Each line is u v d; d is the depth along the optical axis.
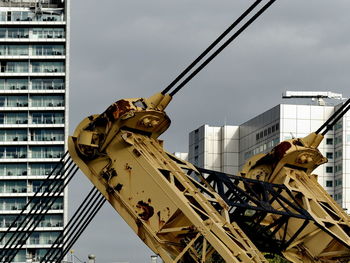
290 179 77.75
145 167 65.00
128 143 65.62
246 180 73.94
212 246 62.69
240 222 74.75
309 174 79.44
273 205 78.31
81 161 67.00
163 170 65.31
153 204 64.38
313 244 77.88
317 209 76.69
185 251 62.69
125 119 65.62
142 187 64.94
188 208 63.12
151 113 66.50
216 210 64.88
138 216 64.62
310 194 77.44
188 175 67.19
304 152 78.12
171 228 63.78
